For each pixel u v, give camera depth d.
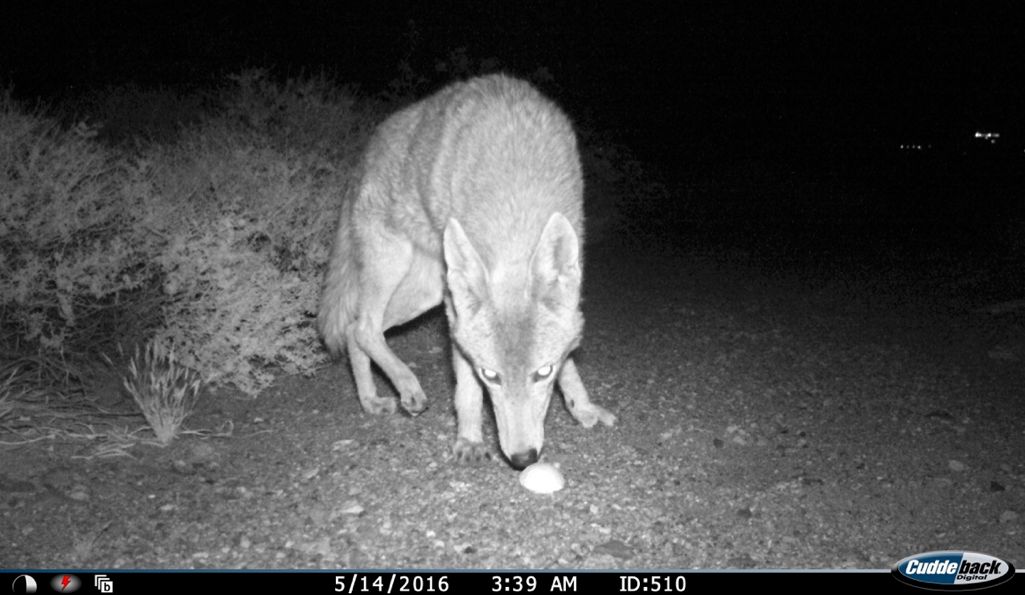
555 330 1.26
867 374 1.82
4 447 1.36
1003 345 1.97
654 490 1.35
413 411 1.55
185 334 1.59
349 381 1.75
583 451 1.46
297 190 1.84
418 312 1.67
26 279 1.42
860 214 4.65
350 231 1.65
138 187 1.57
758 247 3.43
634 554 1.20
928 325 2.16
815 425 1.58
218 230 1.56
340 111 2.58
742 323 2.17
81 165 1.58
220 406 1.59
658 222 4.03
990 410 1.64
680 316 2.22
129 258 1.55
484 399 1.65
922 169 7.29
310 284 1.70
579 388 1.54
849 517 1.29
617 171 3.75
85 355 1.56
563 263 1.26
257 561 1.17
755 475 1.40
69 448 1.39
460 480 1.36
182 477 1.35
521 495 1.33
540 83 3.62
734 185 5.64
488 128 1.40
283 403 1.63
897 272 2.88
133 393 1.44
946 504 1.33
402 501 1.30
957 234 3.82
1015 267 2.72
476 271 1.25
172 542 1.19
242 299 1.54
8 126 1.56
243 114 2.43
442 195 1.43
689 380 1.77
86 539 1.18
